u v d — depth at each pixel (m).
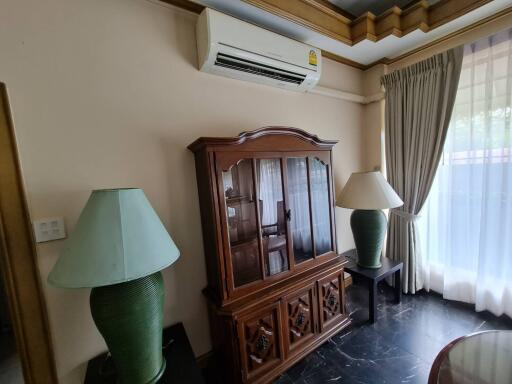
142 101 1.37
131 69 1.33
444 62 1.90
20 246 1.10
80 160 1.22
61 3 1.15
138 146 1.36
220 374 1.54
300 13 1.65
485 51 1.78
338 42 1.95
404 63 2.29
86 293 1.25
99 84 1.25
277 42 1.63
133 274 0.85
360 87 2.52
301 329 1.60
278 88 1.91
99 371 1.14
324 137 2.25
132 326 0.91
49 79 1.14
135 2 1.33
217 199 1.31
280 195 1.58
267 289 1.48
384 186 1.87
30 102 1.11
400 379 1.44
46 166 1.15
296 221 1.68
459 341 1.08
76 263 0.85
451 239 2.09
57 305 1.19
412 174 2.19
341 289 1.86
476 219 1.96
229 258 1.36
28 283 1.12
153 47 1.39
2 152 1.06
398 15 1.84
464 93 1.92
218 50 1.41
